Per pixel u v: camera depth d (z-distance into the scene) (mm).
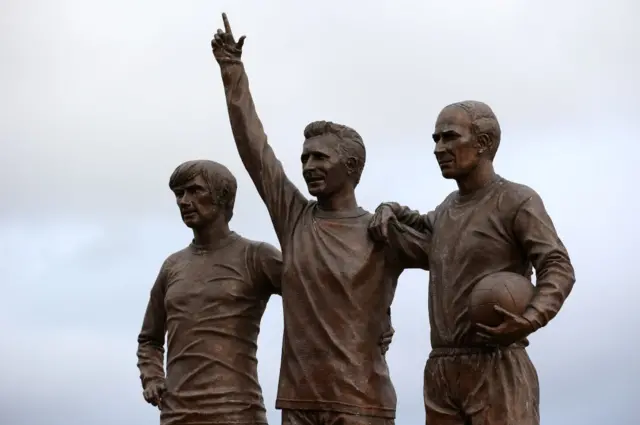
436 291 19469
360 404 20156
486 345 18969
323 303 20469
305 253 20781
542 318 18250
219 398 21531
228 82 21797
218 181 22344
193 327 21859
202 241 22531
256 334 22203
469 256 19188
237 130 21672
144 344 23109
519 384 18891
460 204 19688
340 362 20234
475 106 19625
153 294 22953
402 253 20484
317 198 21219
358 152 21125
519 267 19234
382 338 20641
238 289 21953
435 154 19609
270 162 21594
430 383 19406
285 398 20500
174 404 21703
